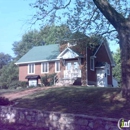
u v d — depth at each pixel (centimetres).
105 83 3097
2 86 4006
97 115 976
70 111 1100
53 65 3219
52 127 980
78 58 2909
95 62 3123
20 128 1030
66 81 2858
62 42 2073
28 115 1084
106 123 819
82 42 2044
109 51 3462
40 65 3362
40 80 3294
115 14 1238
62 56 2997
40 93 1736
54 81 3012
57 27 1827
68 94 1506
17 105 1411
